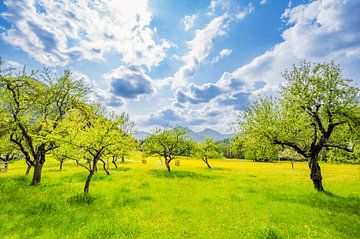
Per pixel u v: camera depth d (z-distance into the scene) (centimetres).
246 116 2517
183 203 1972
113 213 1638
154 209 1764
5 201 1820
